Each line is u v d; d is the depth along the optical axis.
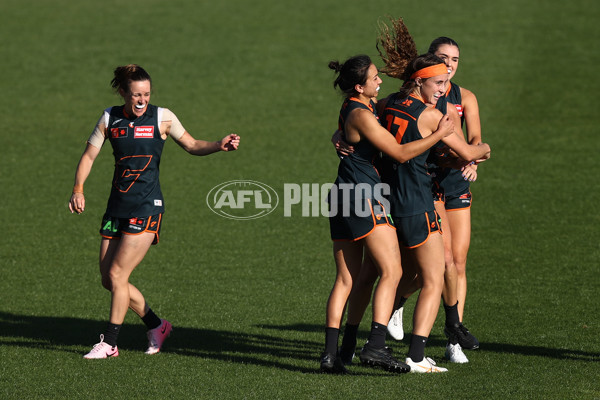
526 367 21.91
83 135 57.72
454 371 21.69
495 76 69.69
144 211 23.03
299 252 36.06
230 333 26.25
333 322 20.95
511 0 91.81
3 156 52.97
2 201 44.34
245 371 21.69
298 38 81.38
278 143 55.56
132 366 22.27
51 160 52.25
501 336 25.19
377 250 20.53
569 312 27.47
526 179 46.78
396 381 20.62
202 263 34.56
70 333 26.39
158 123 23.05
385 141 20.09
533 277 31.64
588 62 72.50
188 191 46.12
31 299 30.27
